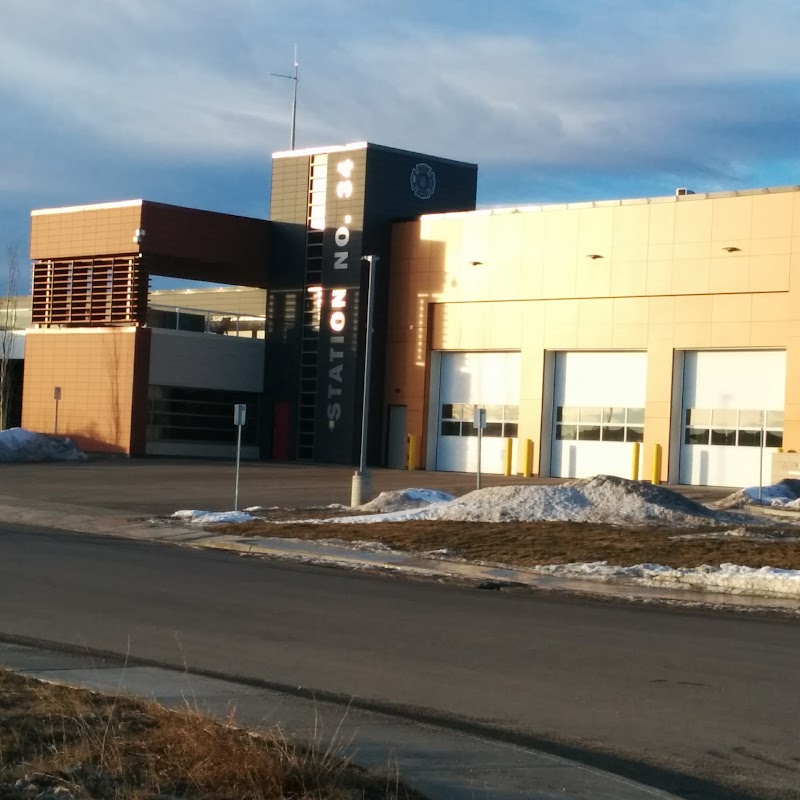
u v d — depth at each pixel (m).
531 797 6.93
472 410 50.25
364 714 8.95
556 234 47.56
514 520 26.08
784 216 42.53
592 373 47.28
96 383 53.34
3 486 35.97
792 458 40.69
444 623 13.92
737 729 8.93
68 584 16.41
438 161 54.25
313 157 54.09
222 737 7.20
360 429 52.28
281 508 30.03
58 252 55.12
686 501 28.08
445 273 50.62
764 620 15.51
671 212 44.88
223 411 55.00
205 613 14.14
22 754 6.93
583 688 10.31
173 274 56.72
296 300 54.53
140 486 36.84
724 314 43.66
